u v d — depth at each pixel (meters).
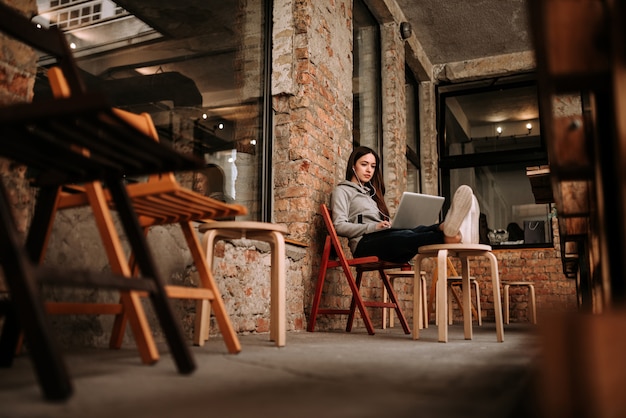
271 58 4.15
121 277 1.30
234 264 3.14
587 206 1.86
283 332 2.32
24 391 1.13
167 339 1.42
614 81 0.83
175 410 0.93
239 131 3.81
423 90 7.73
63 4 2.57
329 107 4.44
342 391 1.14
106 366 1.55
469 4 6.24
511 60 7.43
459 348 2.30
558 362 0.68
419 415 0.89
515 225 7.62
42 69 2.40
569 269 4.89
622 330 0.66
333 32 4.61
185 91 3.31
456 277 5.56
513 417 1.06
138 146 1.31
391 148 6.05
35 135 1.29
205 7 3.56
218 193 3.51
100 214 1.54
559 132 1.44
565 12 0.95
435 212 3.54
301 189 3.95
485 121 7.80
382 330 4.31
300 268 3.81
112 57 2.83
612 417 0.65
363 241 3.55
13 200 2.00
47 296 2.10
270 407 0.96
